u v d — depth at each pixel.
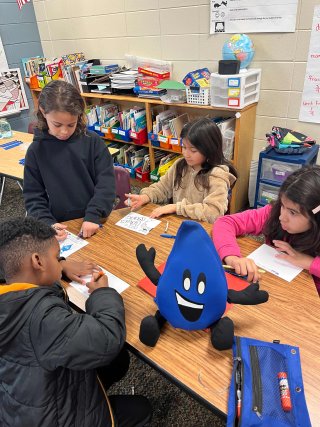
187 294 0.81
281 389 0.71
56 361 0.72
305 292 1.01
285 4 2.25
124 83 3.06
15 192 3.61
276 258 1.17
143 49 3.15
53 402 0.76
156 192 1.79
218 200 1.54
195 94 2.60
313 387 0.74
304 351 0.82
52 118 1.35
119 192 1.99
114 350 0.79
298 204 1.06
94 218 1.46
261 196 2.60
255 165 2.84
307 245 1.14
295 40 2.32
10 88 3.79
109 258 1.23
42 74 3.66
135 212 1.56
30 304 0.74
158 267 1.13
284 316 0.93
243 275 1.06
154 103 2.96
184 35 2.82
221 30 2.59
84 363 0.75
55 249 0.85
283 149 2.37
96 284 1.02
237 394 0.71
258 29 2.42
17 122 3.99
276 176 2.48
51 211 1.64
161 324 0.90
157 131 3.04
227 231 1.26
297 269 1.11
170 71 3.02
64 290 1.04
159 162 3.29
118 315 0.85
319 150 2.52
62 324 0.74
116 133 3.32
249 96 2.51
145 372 1.61
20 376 0.74
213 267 0.80
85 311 0.94
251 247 1.25
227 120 2.69
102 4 3.20
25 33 3.77
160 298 0.85
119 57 3.37
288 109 2.55
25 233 0.80
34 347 0.73
